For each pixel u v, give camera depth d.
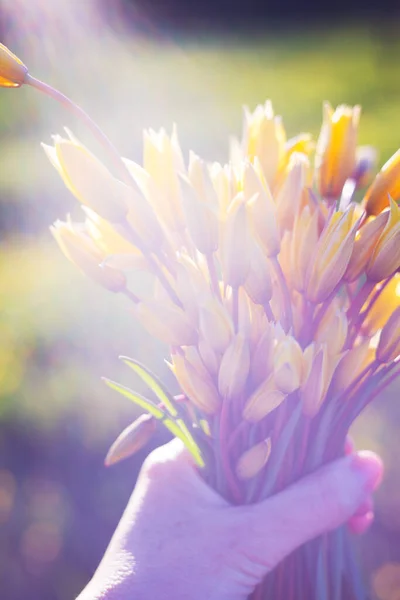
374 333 0.53
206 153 3.12
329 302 0.49
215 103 4.29
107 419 1.24
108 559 0.54
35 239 2.24
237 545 0.52
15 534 1.12
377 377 0.50
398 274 0.52
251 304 0.48
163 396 0.50
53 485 1.18
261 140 0.52
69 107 0.48
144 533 0.54
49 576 1.06
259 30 7.44
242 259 0.46
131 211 0.47
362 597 0.55
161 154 0.48
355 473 0.51
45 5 5.59
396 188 0.49
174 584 0.52
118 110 4.30
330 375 0.48
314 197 0.51
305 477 0.51
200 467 0.53
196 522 0.52
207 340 0.47
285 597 0.53
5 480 1.20
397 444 1.12
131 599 0.52
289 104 3.95
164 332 0.48
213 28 7.69
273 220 0.47
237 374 0.47
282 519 0.51
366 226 0.48
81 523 1.12
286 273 0.50
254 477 0.52
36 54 5.52
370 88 4.01
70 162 0.46
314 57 5.54
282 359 0.46
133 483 1.17
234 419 0.50
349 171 0.52
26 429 1.24
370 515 0.58
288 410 0.50
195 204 0.46
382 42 5.75
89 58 5.77
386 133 2.78
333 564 0.54
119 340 1.37
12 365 1.33
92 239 0.50
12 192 2.70
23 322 1.45
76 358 1.34
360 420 1.17
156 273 0.48
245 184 0.47
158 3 7.62
